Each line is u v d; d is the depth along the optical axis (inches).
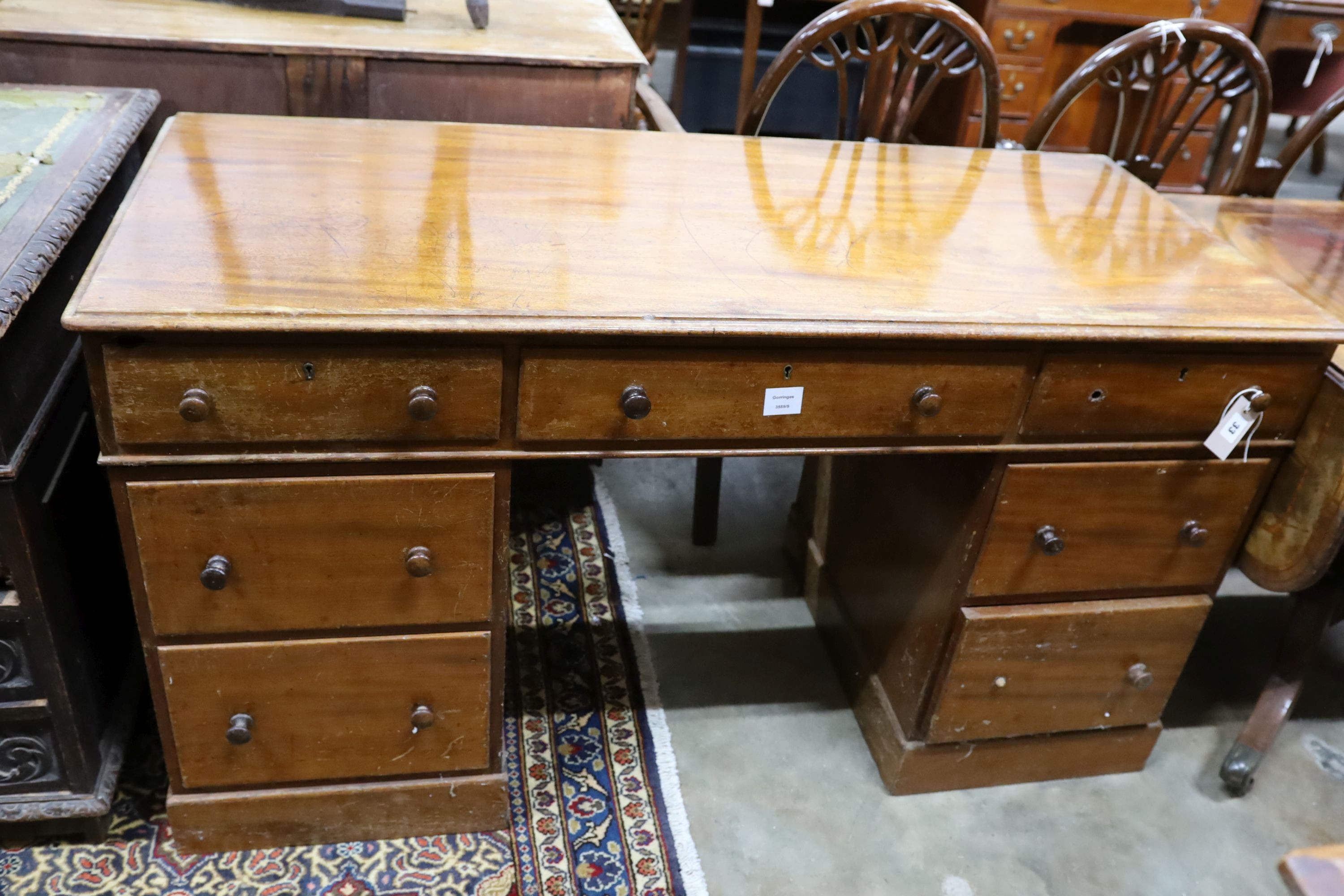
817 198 60.5
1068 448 53.1
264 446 45.1
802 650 77.8
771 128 158.9
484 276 46.5
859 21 73.9
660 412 47.4
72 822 56.9
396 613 51.3
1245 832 66.2
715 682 74.0
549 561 83.0
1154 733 67.6
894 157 69.2
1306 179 169.9
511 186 56.9
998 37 130.3
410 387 44.4
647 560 85.3
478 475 47.9
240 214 49.6
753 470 98.0
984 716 62.7
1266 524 60.1
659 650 76.3
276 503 46.6
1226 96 79.4
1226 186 84.9
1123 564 58.7
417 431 45.7
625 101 80.0
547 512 88.7
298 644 51.2
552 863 59.3
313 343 42.5
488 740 57.0
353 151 59.0
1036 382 50.6
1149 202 65.7
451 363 44.2
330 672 52.4
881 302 48.3
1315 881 21.6
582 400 46.3
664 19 203.3
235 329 40.6
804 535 82.4
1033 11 129.0
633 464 97.2
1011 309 49.1
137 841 58.3
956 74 78.2
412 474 47.5
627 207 56.1
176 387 42.4
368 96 75.7
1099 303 51.0
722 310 45.7
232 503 46.3
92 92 65.2
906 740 64.4
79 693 53.9
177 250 45.5
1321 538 55.9
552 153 62.6
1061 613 59.0
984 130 80.5
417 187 55.2
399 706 54.5
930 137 150.1
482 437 46.6
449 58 75.0
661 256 50.7
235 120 61.1
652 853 60.5
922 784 66.2
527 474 87.6
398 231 49.9
